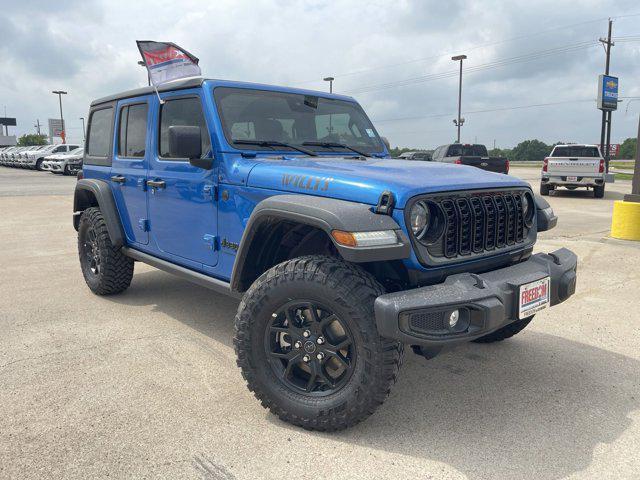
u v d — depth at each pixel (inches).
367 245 96.4
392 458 99.2
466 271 115.5
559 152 677.9
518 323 147.2
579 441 105.7
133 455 98.7
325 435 107.0
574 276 126.0
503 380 133.9
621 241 322.3
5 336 159.3
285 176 119.1
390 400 122.8
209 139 138.3
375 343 99.0
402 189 102.4
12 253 289.4
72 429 107.3
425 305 95.3
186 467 95.3
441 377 135.6
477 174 124.4
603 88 1181.1
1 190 689.6
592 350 153.9
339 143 161.9
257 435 106.7
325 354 106.3
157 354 146.6
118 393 123.1
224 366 139.2
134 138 175.0
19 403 117.7
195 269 149.9
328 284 101.4
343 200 107.4
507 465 97.4
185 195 147.9
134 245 181.9
